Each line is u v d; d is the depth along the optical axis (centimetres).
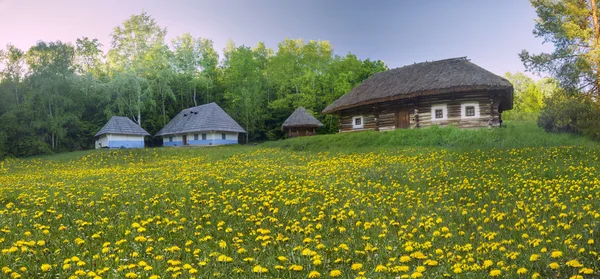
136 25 5650
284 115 6053
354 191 1195
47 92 4219
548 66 2823
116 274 533
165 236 755
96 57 5438
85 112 4997
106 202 1104
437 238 694
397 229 777
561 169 1463
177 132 4878
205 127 4569
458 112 2930
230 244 689
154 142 5538
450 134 2575
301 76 6141
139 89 5088
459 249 624
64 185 1511
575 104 2445
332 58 6869
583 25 3006
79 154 3334
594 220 743
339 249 632
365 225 762
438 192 1156
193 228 809
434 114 3017
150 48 5684
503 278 501
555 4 2902
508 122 4041
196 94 6359
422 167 1711
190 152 3130
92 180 1639
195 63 6562
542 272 519
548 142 2197
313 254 577
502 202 994
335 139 3084
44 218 909
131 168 2280
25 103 4078
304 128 5050
